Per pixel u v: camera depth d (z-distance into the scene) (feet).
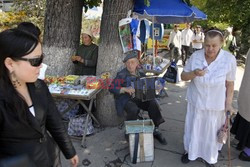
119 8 11.92
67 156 5.70
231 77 9.01
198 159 10.52
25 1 24.25
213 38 8.23
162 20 22.34
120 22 11.88
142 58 20.88
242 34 40.22
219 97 8.96
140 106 11.79
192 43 34.42
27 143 4.59
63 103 13.06
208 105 9.05
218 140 9.27
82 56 13.53
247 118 10.05
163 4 13.73
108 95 12.71
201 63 9.01
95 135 12.32
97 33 24.79
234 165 10.20
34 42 4.23
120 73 11.59
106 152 10.98
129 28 12.13
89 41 13.55
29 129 4.53
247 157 10.41
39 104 4.81
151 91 11.14
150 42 34.27
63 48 13.43
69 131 12.00
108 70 12.60
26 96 4.68
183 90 20.26
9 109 4.25
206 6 42.78
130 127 10.25
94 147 11.32
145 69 17.08
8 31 4.19
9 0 31.65
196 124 9.48
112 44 12.35
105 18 12.30
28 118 4.50
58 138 5.53
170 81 20.76
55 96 10.73
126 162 10.30
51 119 5.32
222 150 11.25
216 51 8.46
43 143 4.86
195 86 9.27
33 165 4.19
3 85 4.26
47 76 12.77
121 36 12.16
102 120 13.12
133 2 12.51
